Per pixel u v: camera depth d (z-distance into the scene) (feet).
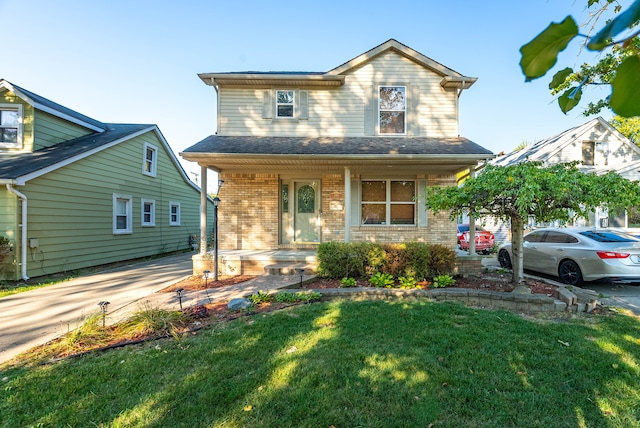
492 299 16.24
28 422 7.57
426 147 25.70
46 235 26.58
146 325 12.84
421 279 21.07
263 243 29.14
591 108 22.21
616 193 14.69
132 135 37.19
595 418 7.41
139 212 39.24
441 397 8.15
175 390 8.61
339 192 29.32
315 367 9.55
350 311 14.48
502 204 17.21
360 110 29.53
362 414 7.56
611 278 19.71
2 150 29.04
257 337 11.79
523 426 7.17
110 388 8.84
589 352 10.48
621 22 1.50
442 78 29.40
